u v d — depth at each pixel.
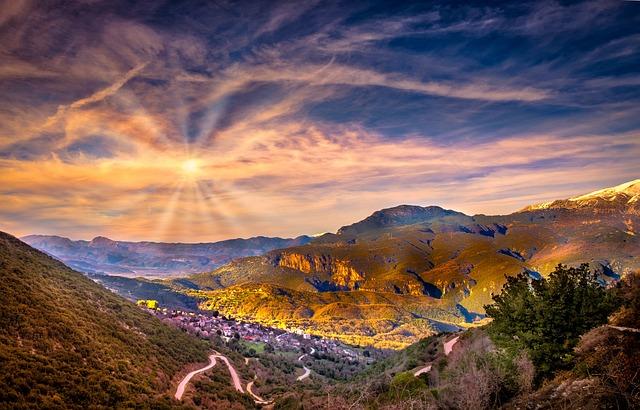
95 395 34.34
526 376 22.50
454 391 23.91
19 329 38.19
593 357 17.95
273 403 61.88
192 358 70.81
